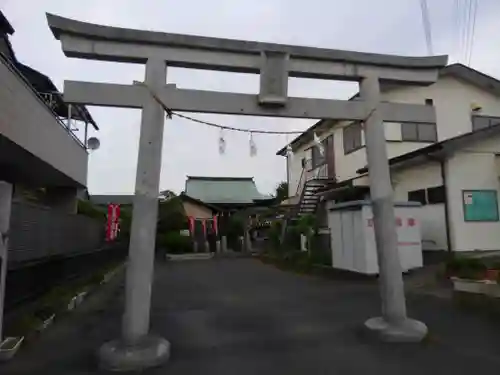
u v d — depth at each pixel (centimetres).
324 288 1025
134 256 493
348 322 657
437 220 1189
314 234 1512
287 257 1688
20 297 697
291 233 1827
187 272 1580
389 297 568
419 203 1115
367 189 1495
